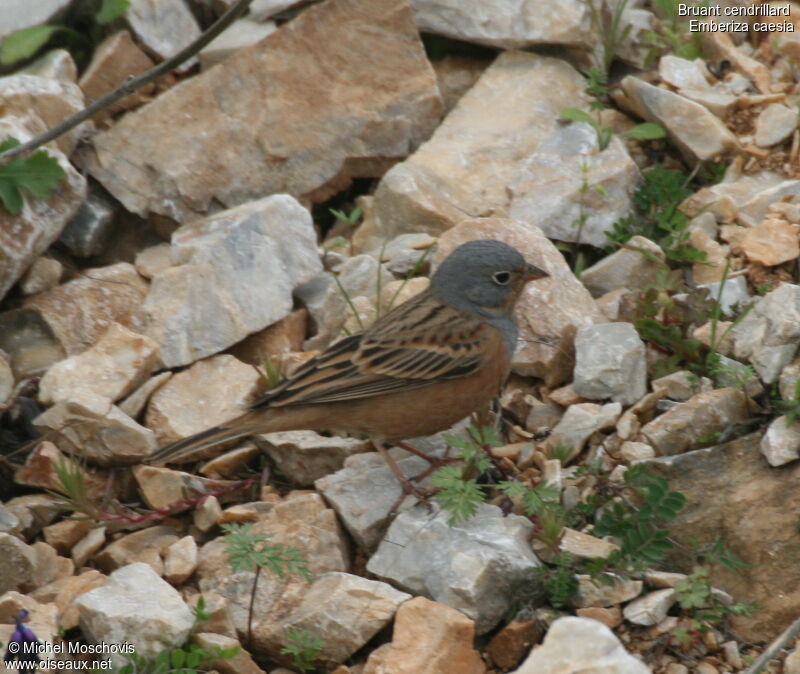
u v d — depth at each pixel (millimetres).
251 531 9914
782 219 12383
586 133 13539
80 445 10695
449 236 12258
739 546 9578
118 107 14047
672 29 14922
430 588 9258
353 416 10180
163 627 8875
